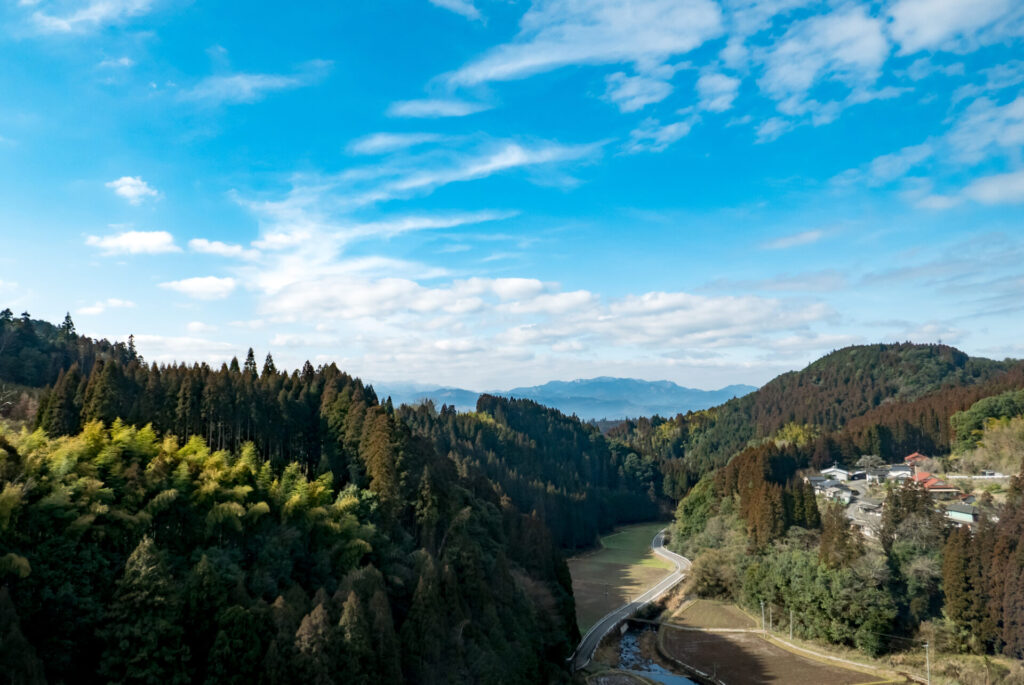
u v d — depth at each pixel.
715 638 116.12
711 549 150.12
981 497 128.50
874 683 91.75
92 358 172.62
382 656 60.94
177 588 55.59
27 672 44.25
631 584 154.50
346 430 100.56
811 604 110.88
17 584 50.91
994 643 94.31
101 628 51.97
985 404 180.25
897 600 104.12
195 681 53.75
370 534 77.75
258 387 106.44
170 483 67.00
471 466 170.50
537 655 84.56
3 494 52.97
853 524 133.00
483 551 92.31
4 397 115.69
